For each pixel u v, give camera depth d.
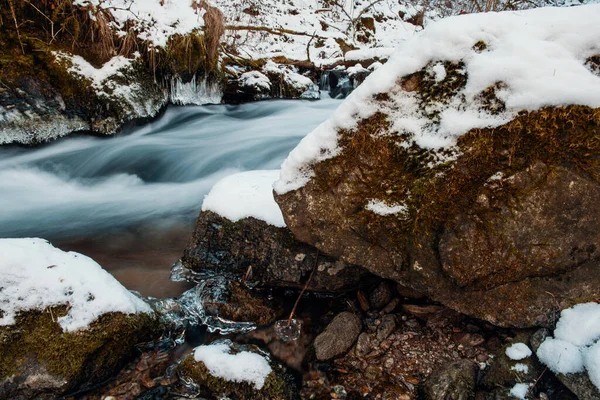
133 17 6.72
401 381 2.20
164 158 6.09
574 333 1.88
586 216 1.87
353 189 2.19
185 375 2.35
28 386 2.13
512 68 1.83
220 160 6.08
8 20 5.45
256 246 3.03
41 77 5.74
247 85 9.04
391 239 2.18
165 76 7.29
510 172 1.89
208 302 2.90
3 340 2.14
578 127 1.79
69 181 5.72
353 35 12.91
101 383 2.34
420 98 2.03
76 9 5.98
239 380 2.22
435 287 2.17
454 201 1.98
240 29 10.79
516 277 2.02
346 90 10.55
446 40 1.97
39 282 2.35
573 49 1.83
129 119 6.67
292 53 11.22
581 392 1.72
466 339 2.35
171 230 4.31
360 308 2.79
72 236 4.17
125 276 3.40
